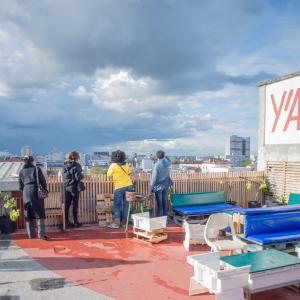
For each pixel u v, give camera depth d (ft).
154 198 36.76
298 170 37.55
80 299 17.15
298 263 16.99
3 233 30.25
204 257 17.67
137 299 17.11
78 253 24.64
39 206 28.17
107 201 34.12
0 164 47.44
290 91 38.55
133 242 27.53
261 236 22.53
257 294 17.93
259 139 43.83
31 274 20.58
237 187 41.60
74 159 32.19
